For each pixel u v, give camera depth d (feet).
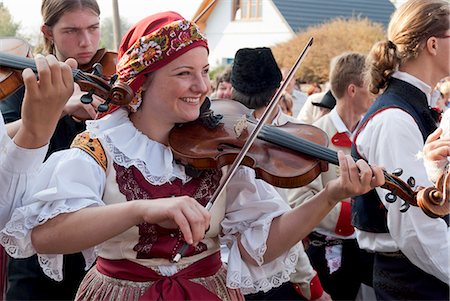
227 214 7.63
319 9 47.19
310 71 33.94
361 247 9.54
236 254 7.51
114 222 6.40
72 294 9.75
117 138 7.02
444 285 8.92
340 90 11.91
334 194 7.08
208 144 7.29
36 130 6.22
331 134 11.98
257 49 9.95
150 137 7.22
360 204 9.27
